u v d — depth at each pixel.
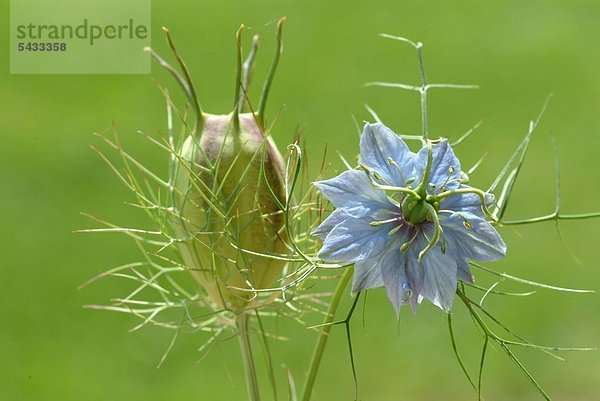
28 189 1.68
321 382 1.29
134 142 1.79
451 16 2.56
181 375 1.28
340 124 1.92
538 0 2.68
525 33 2.50
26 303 1.42
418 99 2.08
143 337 1.34
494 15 2.61
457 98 2.11
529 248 1.58
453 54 2.34
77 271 1.47
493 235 0.58
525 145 0.62
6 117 1.89
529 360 1.35
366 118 1.95
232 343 1.32
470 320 1.39
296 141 0.61
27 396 1.25
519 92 2.16
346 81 2.14
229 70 2.03
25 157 1.76
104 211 1.62
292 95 2.04
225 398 1.24
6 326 1.38
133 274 1.43
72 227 1.58
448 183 0.59
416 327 1.37
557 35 2.45
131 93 1.98
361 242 0.58
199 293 0.64
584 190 1.75
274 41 1.80
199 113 0.61
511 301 1.44
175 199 0.62
